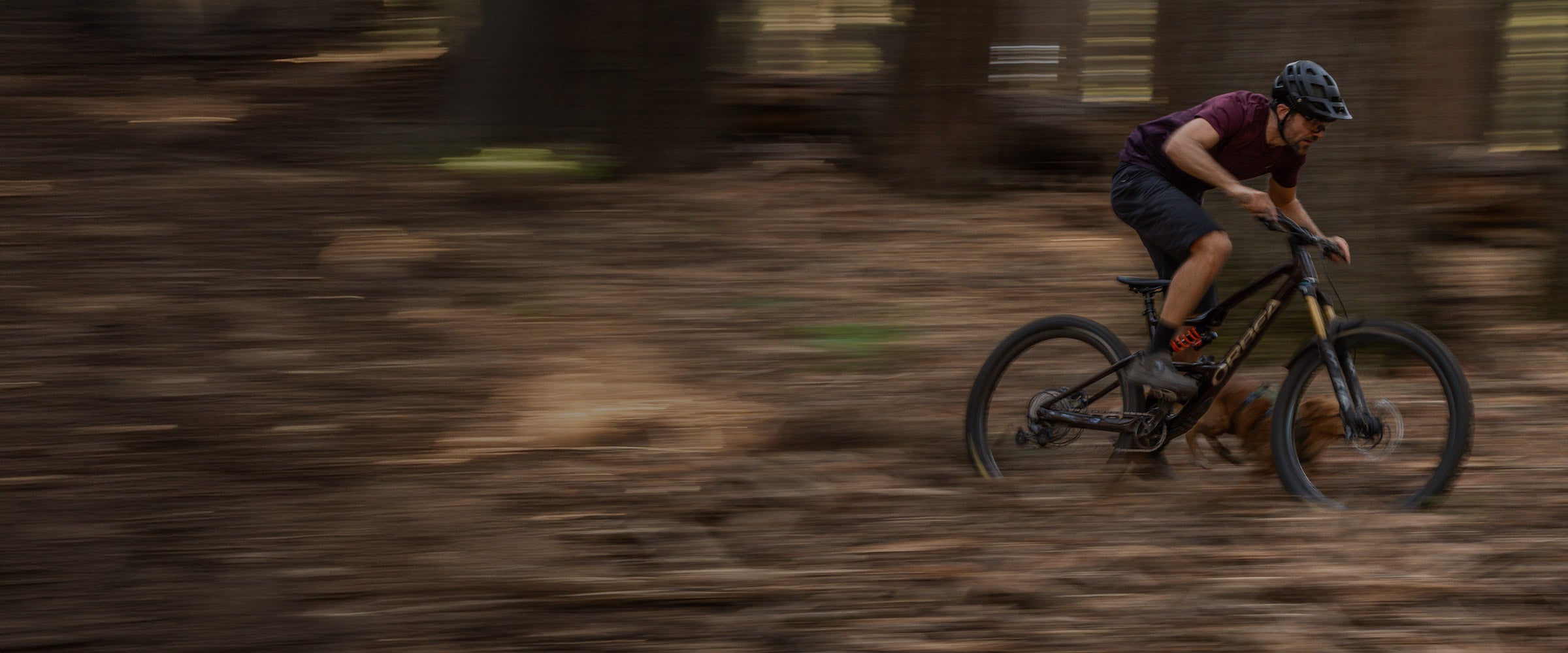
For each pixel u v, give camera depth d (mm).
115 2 8797
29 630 2881
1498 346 5062
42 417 3969
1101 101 8211
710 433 4215
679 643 2877
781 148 7539
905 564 3264
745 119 7727
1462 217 7043
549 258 5680
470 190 6375
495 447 3998
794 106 7828
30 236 5332
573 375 4547
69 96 7438
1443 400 3416
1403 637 2809
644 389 4488
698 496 3736
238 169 6461
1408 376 3482
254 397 4223
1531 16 8781
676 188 6801
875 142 7301
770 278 5598
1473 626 2844
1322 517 3461
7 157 6238
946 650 2816
